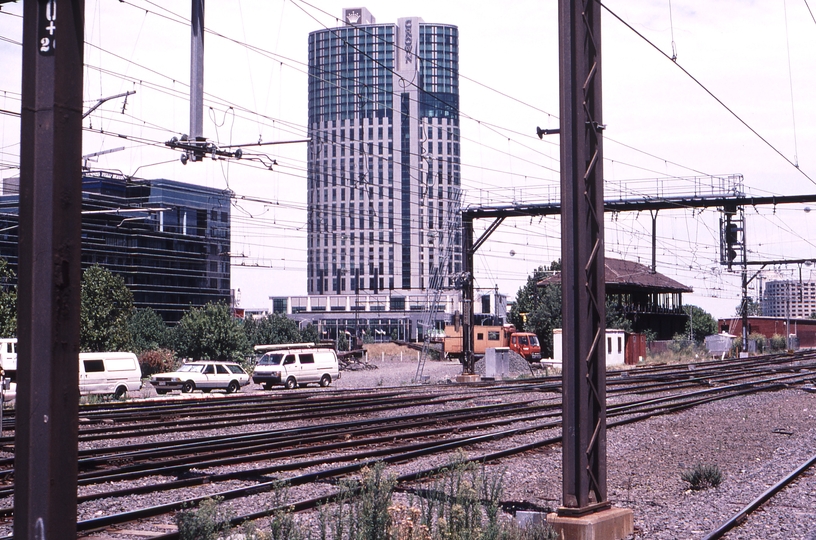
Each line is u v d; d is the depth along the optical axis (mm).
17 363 4793
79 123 4941
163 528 9125
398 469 14156
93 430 19203
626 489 12859
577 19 9266
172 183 107688
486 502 9281
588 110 9531
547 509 10898
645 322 83938
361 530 7043
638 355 67938
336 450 16781
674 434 20359
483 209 44406
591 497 9406
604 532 8992
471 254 44906
